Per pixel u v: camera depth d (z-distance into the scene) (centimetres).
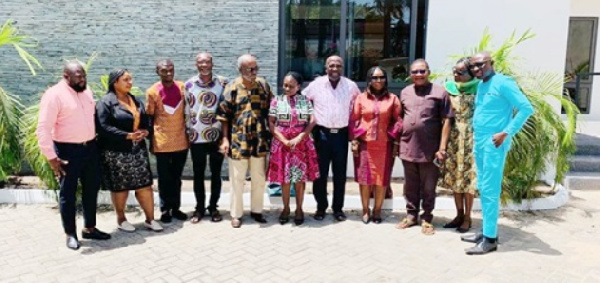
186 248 453
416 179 504
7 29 571
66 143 437
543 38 646
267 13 640
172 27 646
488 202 441
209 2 641
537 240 482
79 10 645
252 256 436
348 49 675
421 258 434
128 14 645
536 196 589
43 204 575
